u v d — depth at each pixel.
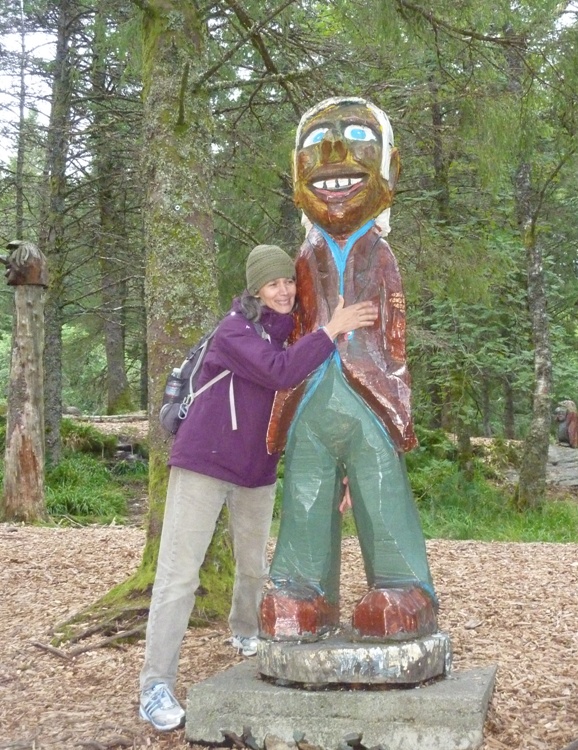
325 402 2.80
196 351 3.01
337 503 2.87
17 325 8.41
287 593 2.76
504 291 10.17
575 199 11.73
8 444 8.38
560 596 4.44
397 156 3.08
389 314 2.86
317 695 2.56
